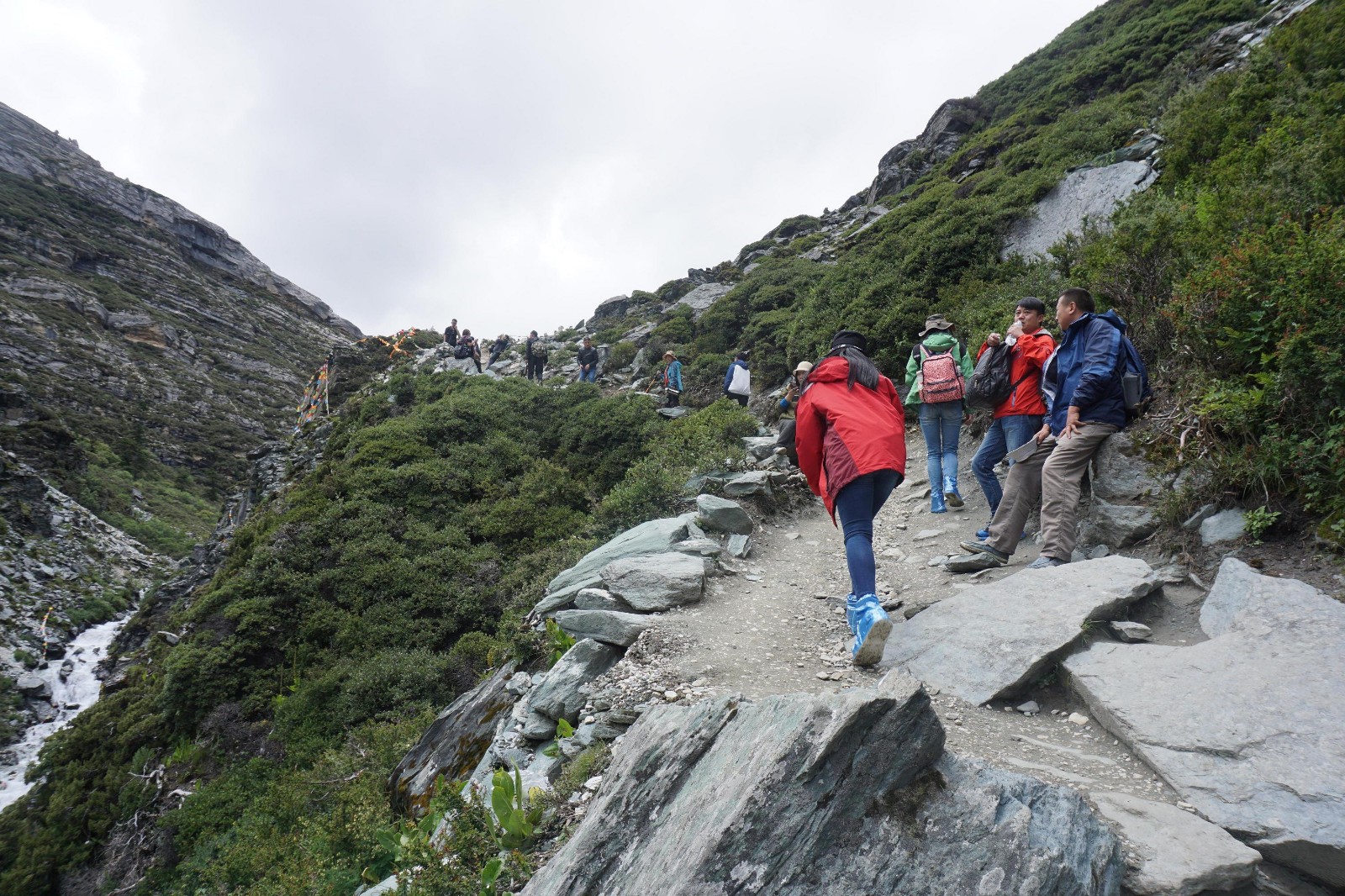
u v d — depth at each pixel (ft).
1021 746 9.05
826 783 6.72
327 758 26.68
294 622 39.52
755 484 24.11
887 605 15.08
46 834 38.81
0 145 397.39
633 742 9.42
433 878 9.20
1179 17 58.65
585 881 7.80
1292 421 11.53
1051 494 13.66
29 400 197.47
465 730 17.12
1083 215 32.78
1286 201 16.79
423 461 49.16
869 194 105.09
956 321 30.99
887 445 11.55
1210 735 7.86
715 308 64.39
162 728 40.01
